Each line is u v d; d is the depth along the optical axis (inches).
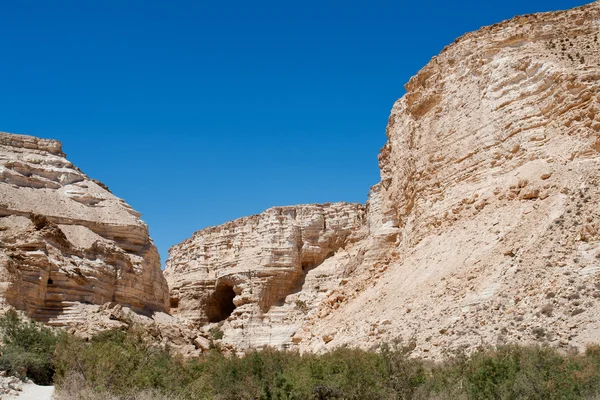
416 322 1577.3
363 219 3988.7
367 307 1999.3
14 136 2086.6
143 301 1953.7
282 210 4082.2
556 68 1950.1
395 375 978.1
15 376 952.3
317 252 3946.9
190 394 978.1
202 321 3978.8
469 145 2130.9
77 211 1966.0
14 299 1472.7
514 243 1592.0
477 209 1932.8
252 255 3939.5
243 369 1183.6
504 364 940.0
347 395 946.1
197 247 4365.2
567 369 924.0
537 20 2229.3
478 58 2267.5
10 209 1793.8
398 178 2615.7
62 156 2170.3
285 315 3634.4
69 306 1614.2
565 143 1806.1
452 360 1184.8
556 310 1267.2
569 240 1440.7
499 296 1423.5
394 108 2827.3
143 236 2068.2
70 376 886.4
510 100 2057.1
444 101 2347.4
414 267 1975.9
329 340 2001.7
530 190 1760.6
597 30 2118.6
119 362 948.0
